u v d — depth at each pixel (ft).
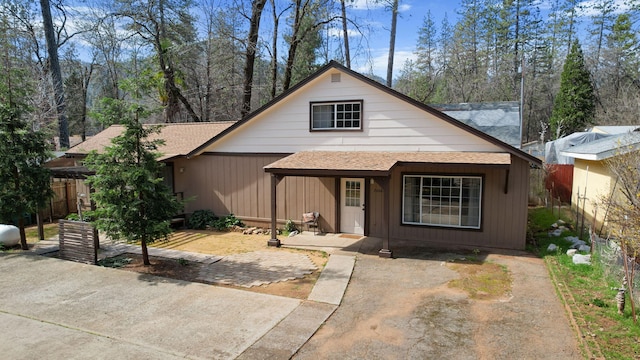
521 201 34.45
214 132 52.49
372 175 31.27
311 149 41.32
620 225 22.89
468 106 50.80
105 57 104.42
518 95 118.11
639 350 16.79
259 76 100.37
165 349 17.20
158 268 29.55
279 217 43.37
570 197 56.29
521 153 33.58
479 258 31.96
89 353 16.76
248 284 26.17
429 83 125.49
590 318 19.88
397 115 37.83
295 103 41.55
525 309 21.77
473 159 32.45
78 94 110.01
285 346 17.62
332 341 18.30
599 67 109.09
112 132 59.36
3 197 32.32
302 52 88.38
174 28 77.61
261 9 68.03
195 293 23.93
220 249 35.53
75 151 54.34
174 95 74.79
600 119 90.33
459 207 36.47
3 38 70.33
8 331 18.80
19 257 31.45
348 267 29.53
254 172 44.14
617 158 27.99
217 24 77.51
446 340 18.40
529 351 17.31
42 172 34.22
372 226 39.91
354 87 39.04
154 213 28.94
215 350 17.17
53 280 26.11
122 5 71.20
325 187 41.37
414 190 37.88
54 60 66.23
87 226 29.99
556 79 120.16
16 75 33.42
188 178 47.65
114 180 27.40
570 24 121.08
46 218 50.44
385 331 19.34
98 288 24.67
